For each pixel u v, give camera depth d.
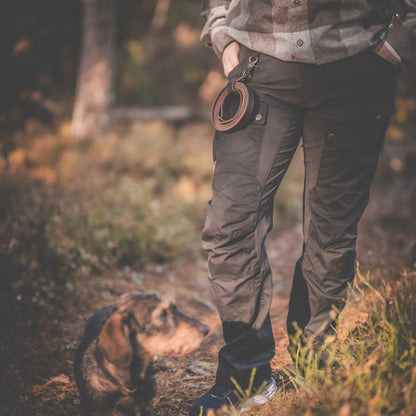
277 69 2.61
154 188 7.86
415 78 13.67
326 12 2.54
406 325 2.99
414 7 2.57
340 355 2.96
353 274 2.94
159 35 18.16
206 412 2.72
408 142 14.25
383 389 2.45
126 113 12.74
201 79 19.50
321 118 2.64
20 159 8.38
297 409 2.48
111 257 5.59
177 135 11.73
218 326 4.52
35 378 3.45
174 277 5.75
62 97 12.20
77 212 5.77
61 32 11.66
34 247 4.97
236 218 2.60
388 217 7.79
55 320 4.30
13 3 10.81
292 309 3.03
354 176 2.72
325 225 2.76
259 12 2.62
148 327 2.43
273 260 6.42
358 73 2.58
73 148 9.21
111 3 9.91
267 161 2.65
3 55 10.91
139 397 2.60
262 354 2.81
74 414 3.06
